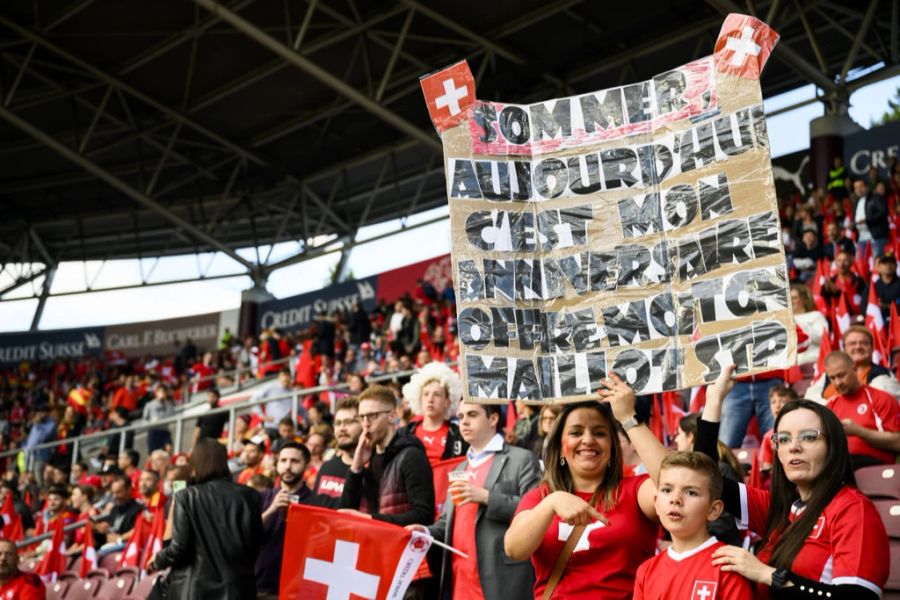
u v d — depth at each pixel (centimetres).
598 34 1984
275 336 2367
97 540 1105
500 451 541
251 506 623
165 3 2041
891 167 1750
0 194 2894
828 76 1897
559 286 432
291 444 714
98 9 2064
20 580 818
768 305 400
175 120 2448
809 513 362
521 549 385
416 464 564
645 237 427
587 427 405
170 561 607
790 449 370
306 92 2359
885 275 1149
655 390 413
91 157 2655
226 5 2023
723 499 396
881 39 1978
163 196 2822
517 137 449
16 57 2225
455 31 2123
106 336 3156
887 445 601
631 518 395
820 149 1897
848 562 344
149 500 1117
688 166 424
